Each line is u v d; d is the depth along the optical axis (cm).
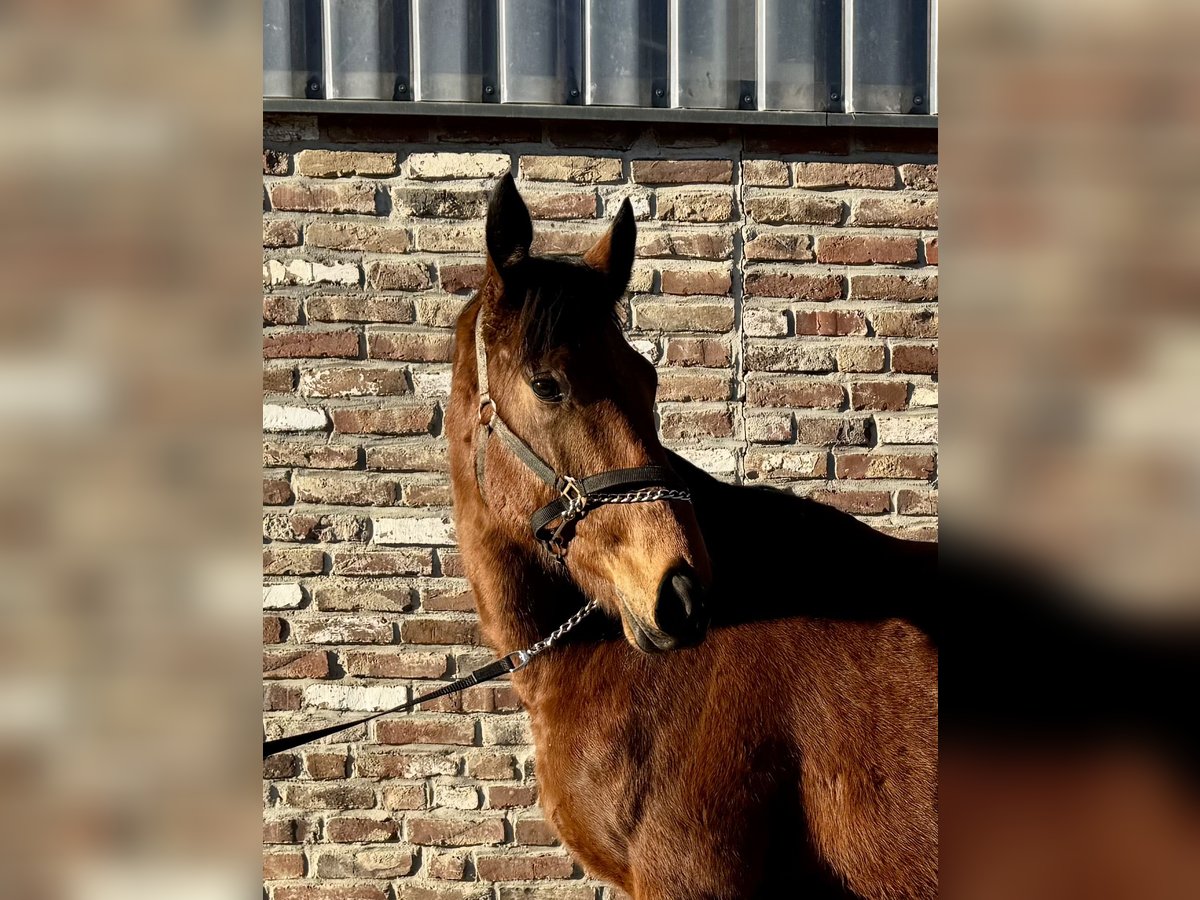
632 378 168
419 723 260
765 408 265
